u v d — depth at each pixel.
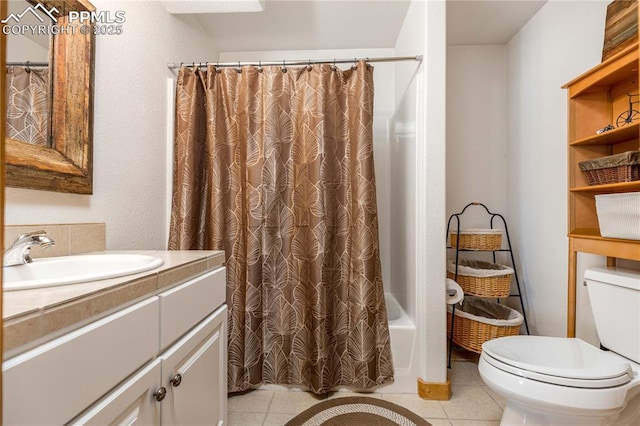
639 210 1.06
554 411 0.98
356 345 1.59
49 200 1.00
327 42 2.36
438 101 1.55
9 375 0.41
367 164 1.62
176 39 1.78
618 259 1.38
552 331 1.78
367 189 1.61
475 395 1.59
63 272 0.91
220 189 1.60
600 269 1.33
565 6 1.67
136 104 1.43
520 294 2.06
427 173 1.56
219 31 2.19
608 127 1.28
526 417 1.10
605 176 1.24
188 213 1.57
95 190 1.19
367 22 2.10
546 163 1.82
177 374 0.82
